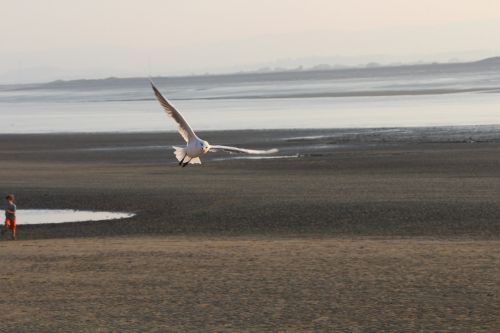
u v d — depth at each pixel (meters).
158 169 56.59
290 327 16.89
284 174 51.81
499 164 52.72
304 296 19.38
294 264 23.00
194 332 16.72
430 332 16.30
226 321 17.45
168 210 39.78
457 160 55.59
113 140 81.81
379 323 17.00
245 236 32.19
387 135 76.81
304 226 34.38
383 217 35.62
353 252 24.78
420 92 167.75
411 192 42.16
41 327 17.30
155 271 22.59
